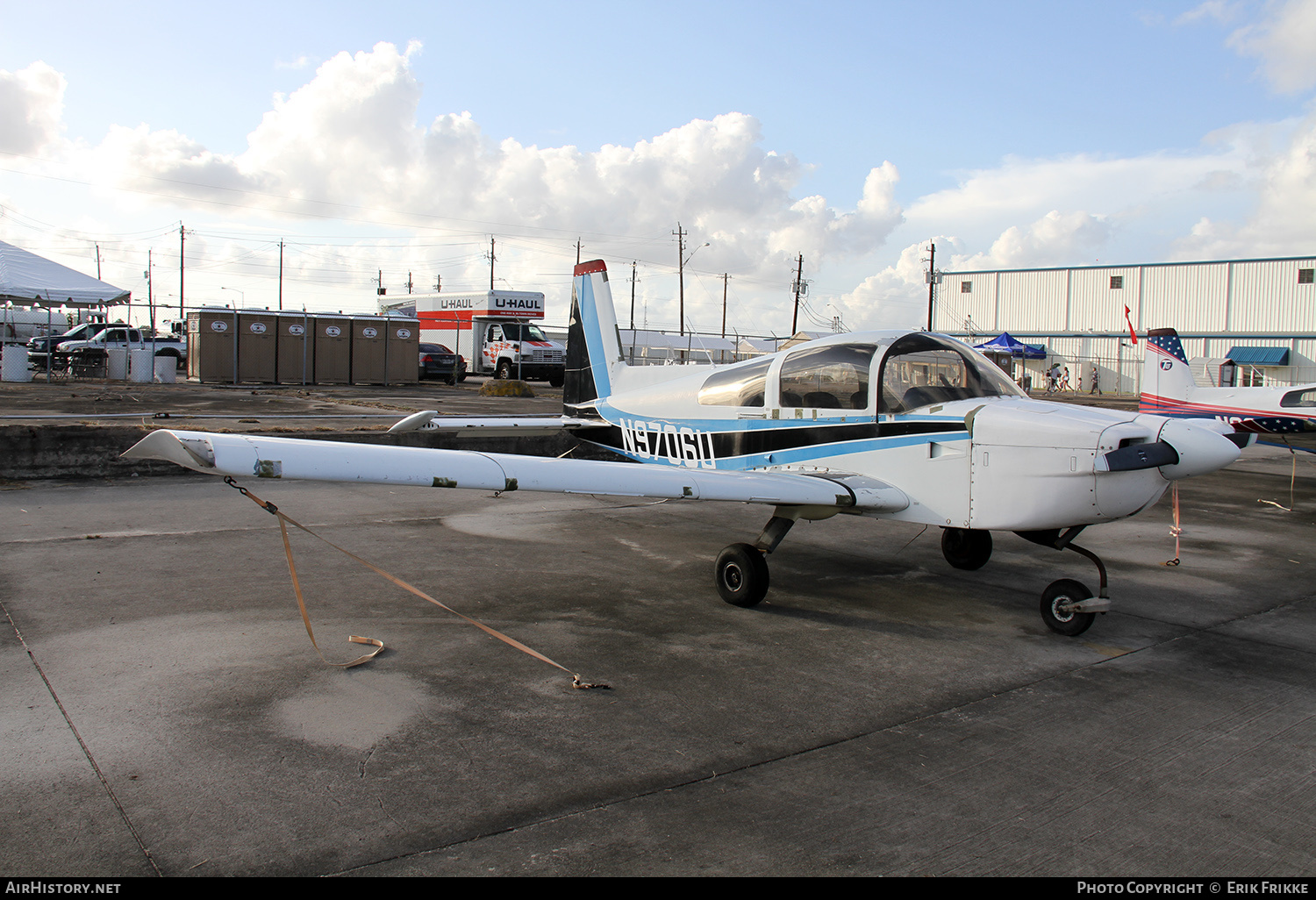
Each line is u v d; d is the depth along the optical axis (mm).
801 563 6547
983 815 2793
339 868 2379
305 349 22672
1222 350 47188
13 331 31547
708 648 4445
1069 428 4527
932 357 5312
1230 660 4480
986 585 5973
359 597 5109
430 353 26438
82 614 4539
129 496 8195
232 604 4824
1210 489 11266
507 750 3168
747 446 6227
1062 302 52344
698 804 2820
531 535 7305
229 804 2699
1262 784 3066
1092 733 3486
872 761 3172
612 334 7781
